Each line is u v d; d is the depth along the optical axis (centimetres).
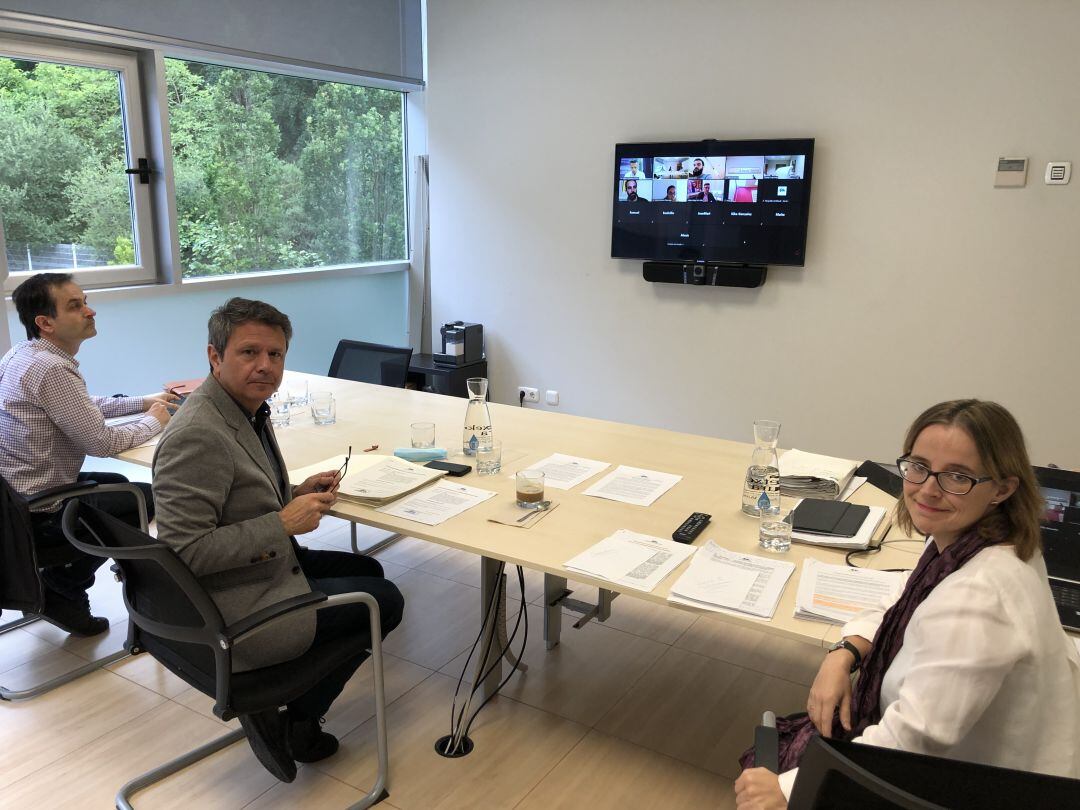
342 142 552
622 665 272
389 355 375
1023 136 383
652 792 212
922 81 399
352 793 211
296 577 197
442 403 334
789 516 197
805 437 464
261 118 494
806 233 434
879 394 439
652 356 502
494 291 556
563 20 489
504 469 255
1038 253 389
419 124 593
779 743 159
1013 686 118
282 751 193
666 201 466
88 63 401
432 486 238
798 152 425
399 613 218
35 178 393
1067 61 368
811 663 274
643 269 482
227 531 184
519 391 561
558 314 532
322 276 547
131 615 192
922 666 120
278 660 188
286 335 200
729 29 441
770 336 462
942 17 389
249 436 196
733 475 251
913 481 132
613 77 480
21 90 382
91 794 210
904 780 91
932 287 416
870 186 421
